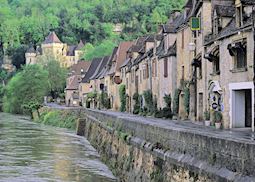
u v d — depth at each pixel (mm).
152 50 56719
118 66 80750
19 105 124250
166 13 162500
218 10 34531
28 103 105250
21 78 125375
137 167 23781
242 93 31859
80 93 114875
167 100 48312
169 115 46844
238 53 31156
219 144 13945
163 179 18609
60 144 47844
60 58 187625
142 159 22938
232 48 30859
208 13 37156
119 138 30797
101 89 91938
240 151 12664
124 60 80500
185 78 43938
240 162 12648
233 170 12992
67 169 32156
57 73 140750
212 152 14430
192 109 41469
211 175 13984
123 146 28859
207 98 36531
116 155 31172
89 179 28531
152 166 20703
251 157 12094
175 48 48406
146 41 62688
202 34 37438
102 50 153375
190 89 41469
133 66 67062
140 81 63000
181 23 44781
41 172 30625
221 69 33406
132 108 67750
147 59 58406
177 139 17875
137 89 64688
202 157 15211
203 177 14609
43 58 169375
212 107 33875
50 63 143750
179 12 57969
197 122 38531
